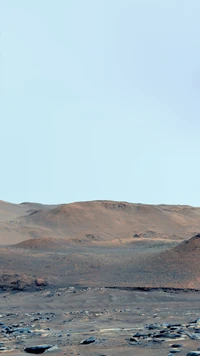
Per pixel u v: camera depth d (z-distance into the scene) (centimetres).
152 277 3900
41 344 1388
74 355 1171
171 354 1088
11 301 3447
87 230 12306
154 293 3375
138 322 2023
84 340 1394
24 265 4944
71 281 4262
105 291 3525
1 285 4291
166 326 1714
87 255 5594
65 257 5353
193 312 2427
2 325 2006
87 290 3659
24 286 4206
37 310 2877
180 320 2027
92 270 4656
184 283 3581
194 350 1149
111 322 2056
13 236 10925
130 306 2847
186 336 1370
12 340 1505
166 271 4000
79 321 2133
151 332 1530
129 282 3844
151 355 1120
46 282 4234
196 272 3819
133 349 1220
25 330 1753
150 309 2653
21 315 2547
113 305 2934
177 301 3011
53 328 1870
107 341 1402
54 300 3319
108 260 5147
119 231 12562
